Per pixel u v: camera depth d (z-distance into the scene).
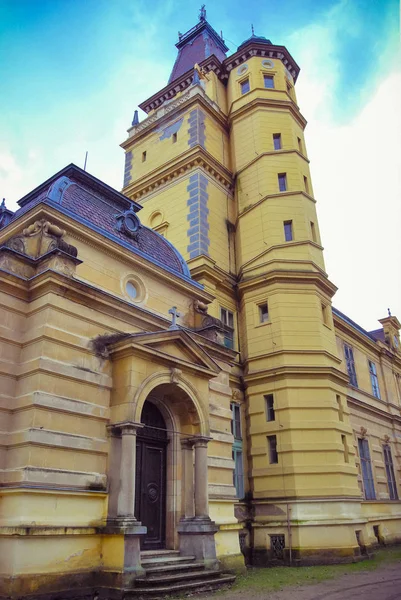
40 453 11.79
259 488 20.58
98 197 18.91
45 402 12.16
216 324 18.41
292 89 29.66
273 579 14.95
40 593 10.86
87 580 11.91
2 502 11.51
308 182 26.34
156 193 26.77
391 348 37.28
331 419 20.75
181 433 15.91
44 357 12.50
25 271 13.74
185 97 28.25
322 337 22.20
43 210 14.28
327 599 11.46
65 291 13.45
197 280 22.77
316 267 23.36
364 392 29.91
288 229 24.41
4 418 12.19
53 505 11.71
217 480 16.70
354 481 20.94
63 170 18.41
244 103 28.14
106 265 15.62
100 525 12.59
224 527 16.09
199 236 23.53
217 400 17.75
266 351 22.20
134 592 11.46
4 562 10.80
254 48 29.02
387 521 27.66
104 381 13.86
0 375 12.43
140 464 14.99
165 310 17.42
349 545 18.81
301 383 21.22
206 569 13.98
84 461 12.77
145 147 29.23
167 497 15.40
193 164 25.47
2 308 12.95
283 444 20.47
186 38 36.97
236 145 27.58
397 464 32.16
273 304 22.75
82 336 13.66
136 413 13.52
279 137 26.78
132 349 13.91
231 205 26.67
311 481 19.70
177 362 15.19
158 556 13.93
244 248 24.78
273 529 19.48
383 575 15.40
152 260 17.02
